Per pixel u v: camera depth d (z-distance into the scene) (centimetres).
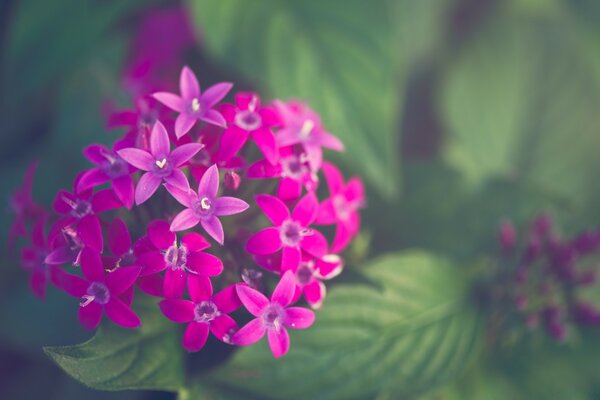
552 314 28
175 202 22
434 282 27
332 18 28
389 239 29
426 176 30
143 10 31
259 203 22
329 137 24
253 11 28
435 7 35
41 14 29
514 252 29
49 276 23
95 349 23
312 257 23
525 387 28
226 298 22
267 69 28
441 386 27
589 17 36
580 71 36
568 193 35
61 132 29
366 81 28
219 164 22
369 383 26
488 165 35
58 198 22
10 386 30
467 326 27
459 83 35
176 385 24
